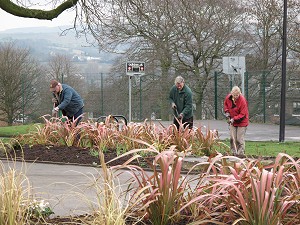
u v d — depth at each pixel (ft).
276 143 70.85
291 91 110.01
